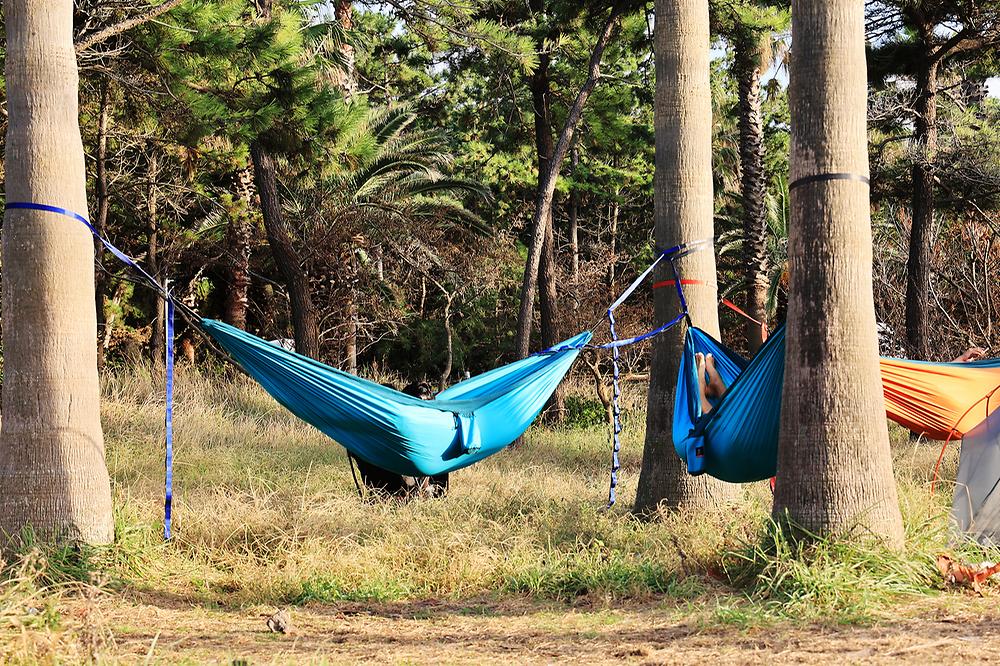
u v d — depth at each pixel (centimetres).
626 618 680
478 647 605
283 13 1516
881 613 632
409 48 2509
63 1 816
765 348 789
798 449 726
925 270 2083
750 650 556
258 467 1281
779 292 2962
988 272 2491
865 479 714
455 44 1841
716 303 1021
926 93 2067
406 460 874
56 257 798
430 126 3328
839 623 612
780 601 662
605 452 1667
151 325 2783
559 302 2855
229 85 1467
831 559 693
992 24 1977
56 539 784
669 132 1014
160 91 1414
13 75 801
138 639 621
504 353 3209
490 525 930
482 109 2473
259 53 1410
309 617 705
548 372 931
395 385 2511
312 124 1477
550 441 1808
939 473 1187
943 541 763
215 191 2708
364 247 2697
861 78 728
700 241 1009
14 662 512
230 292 2678
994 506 816
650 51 2181
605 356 2650
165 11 1191
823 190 723
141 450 1362
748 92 2170
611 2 1900
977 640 552
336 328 2675
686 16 1009
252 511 938
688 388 896
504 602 758
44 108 800
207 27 1379
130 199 2506
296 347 1969
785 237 2975
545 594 775
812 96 725
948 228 2700
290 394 848
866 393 720
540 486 1172
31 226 796
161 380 1911
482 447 899
